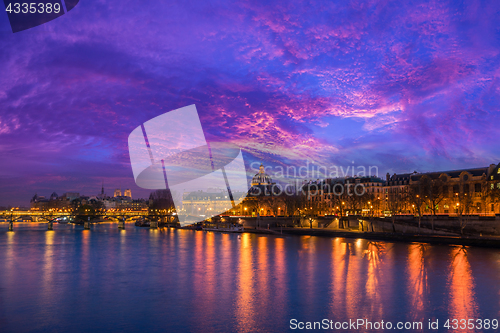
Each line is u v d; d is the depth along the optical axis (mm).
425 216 119500
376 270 60500
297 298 42750
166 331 32594
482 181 154875
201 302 41500
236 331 32500
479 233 104750
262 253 85312
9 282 53156
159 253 87875
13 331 32906
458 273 57438
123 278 55594
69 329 33250
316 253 84125
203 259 75812
